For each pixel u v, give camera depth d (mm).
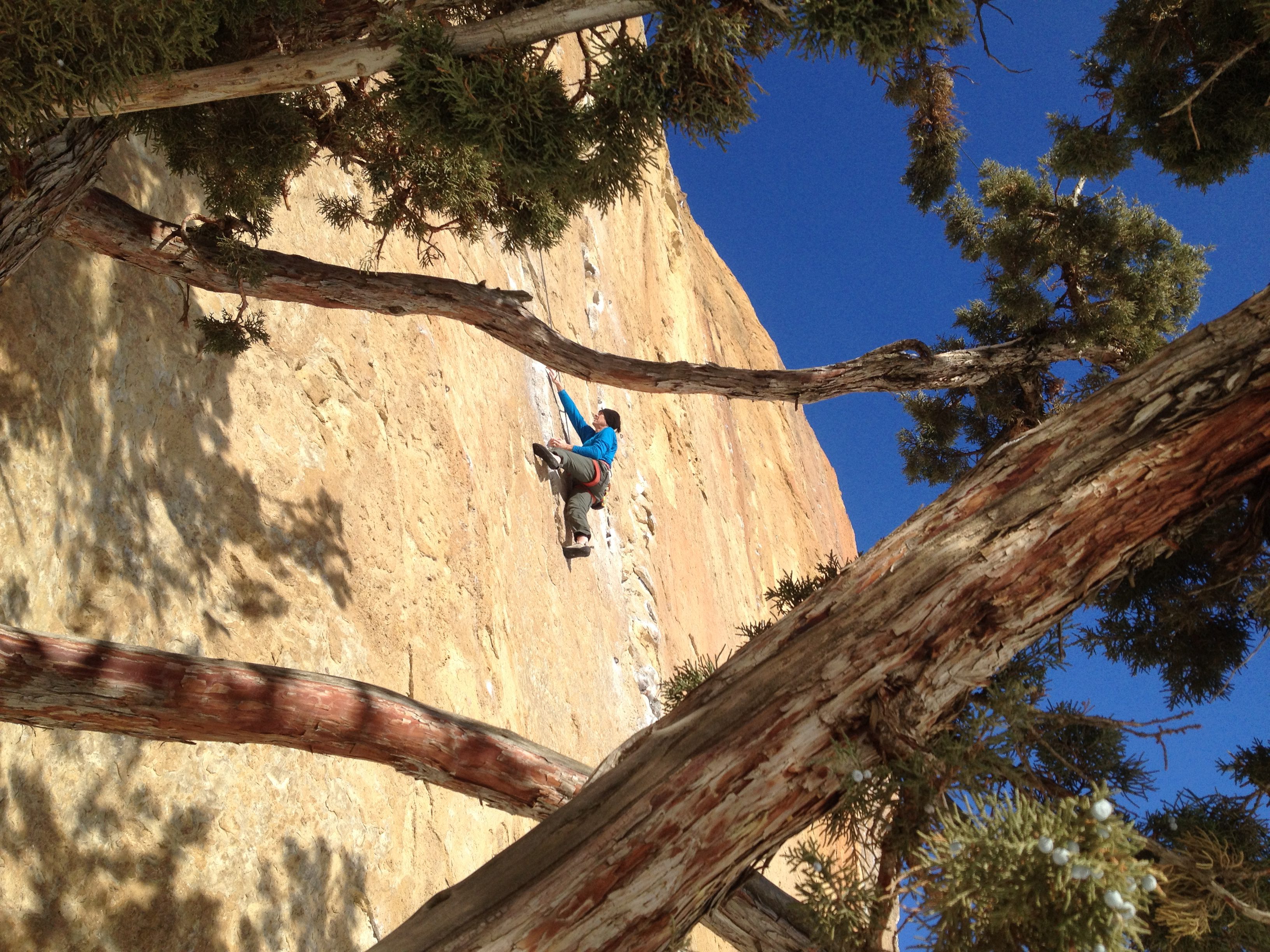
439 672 8250
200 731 3523
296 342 7848
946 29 2250
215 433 6516
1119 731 2389
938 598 2062
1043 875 1569
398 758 3869
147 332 6027
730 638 21125
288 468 7188
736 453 28016
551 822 2123
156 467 5859
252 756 5777
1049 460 2184
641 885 1952
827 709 2023
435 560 8945
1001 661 2072
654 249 25422
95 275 5664
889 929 1794
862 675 2033
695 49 2359
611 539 16219
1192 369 2148
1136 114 4328
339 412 8109
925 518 2250
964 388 5992
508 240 4941
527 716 10125
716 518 23234
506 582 10719
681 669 3564
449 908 2037
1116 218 5426
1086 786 2359
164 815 5023
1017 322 5453
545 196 4586
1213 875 1921
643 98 2500
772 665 2146
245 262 4426
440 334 10930
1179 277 5438
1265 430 2057
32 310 5137
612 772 2160
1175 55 4234
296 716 3621
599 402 17625
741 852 1992
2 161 2807
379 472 8383
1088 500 2074
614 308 20078
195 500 6109
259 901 5371
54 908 4277
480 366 12086
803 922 2756
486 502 10742
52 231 3271
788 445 35969
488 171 4676
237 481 6586
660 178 28188
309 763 6234
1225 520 2859
